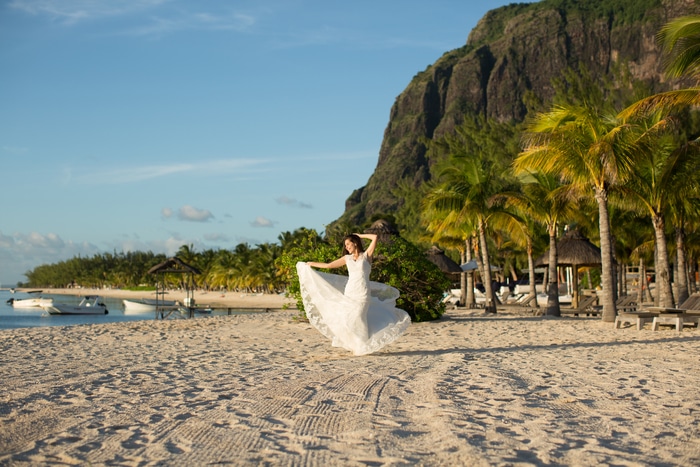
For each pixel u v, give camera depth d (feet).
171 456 13.71
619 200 70.69
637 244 111.75
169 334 50.60
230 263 370.53
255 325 60.85
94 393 21.83
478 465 12.94
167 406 19.36
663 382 23.73
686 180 62.23
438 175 91.45
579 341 41.09
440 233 107.55
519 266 190.60
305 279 31.07
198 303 285.43
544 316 76.07
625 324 57.16
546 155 60.59
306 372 26.18
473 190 85.15
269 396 20.71
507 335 46.19
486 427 16.35
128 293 486.38
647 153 57.31
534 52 652.89
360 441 14.87
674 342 39.73
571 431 16.01
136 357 33.58
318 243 62.39
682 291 77.51
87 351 37.11
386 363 29.04
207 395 21.15
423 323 60.80
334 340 30.73
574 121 59.72
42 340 45.32
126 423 17.02
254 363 30.09
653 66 546.67
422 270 62.44
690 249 113.60
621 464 13.05
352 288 30.22
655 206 67.36
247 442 14.87
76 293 582.35
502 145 144.77
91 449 14.35
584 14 636.48
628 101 100.68
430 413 18.01
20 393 21.90
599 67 609.01
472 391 21.63
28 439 15.42
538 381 23.90
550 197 69.26
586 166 61.36
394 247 62.13
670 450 14.20
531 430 16.07
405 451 14.02
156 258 507.30
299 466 12.90
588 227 101.60
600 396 20.86
